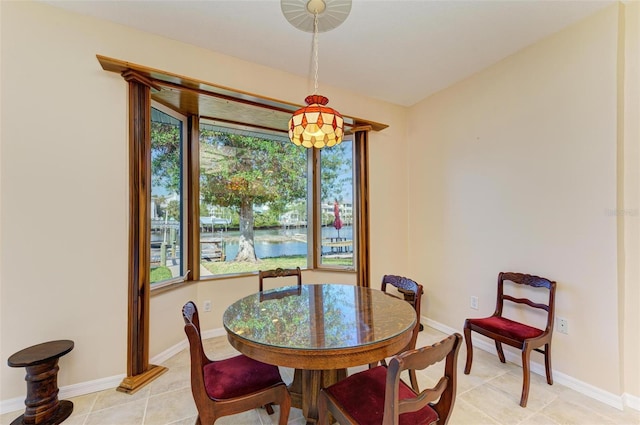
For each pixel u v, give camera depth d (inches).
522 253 95.8
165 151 107.2
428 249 132.6
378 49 96.8
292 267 141.8
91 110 80.5
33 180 74.2
